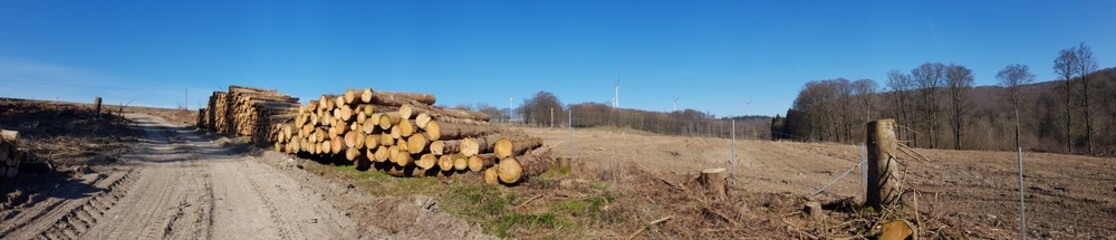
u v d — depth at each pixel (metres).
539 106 51.78
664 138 32.12
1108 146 34.47
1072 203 9.36
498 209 7.00
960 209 8.59
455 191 8.37
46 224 6.89
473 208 7.12
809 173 16.05
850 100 53.12
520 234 5.95
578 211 6.66
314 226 7.11
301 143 13.79
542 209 6.95
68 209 7.75
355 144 11.57
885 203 6.80
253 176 11.94
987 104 47.19
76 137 20.23
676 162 19.23
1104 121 35.91
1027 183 12.84
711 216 6.45
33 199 8.14
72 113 35.09
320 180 10.59
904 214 6.49
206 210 8.03
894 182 6.82
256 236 6.62
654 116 55.72
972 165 17.91
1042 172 15.59
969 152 25.00
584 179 8.96
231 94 28.20
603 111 54.44
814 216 6.63
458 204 7.38
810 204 6.74
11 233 6.39
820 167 18.33
